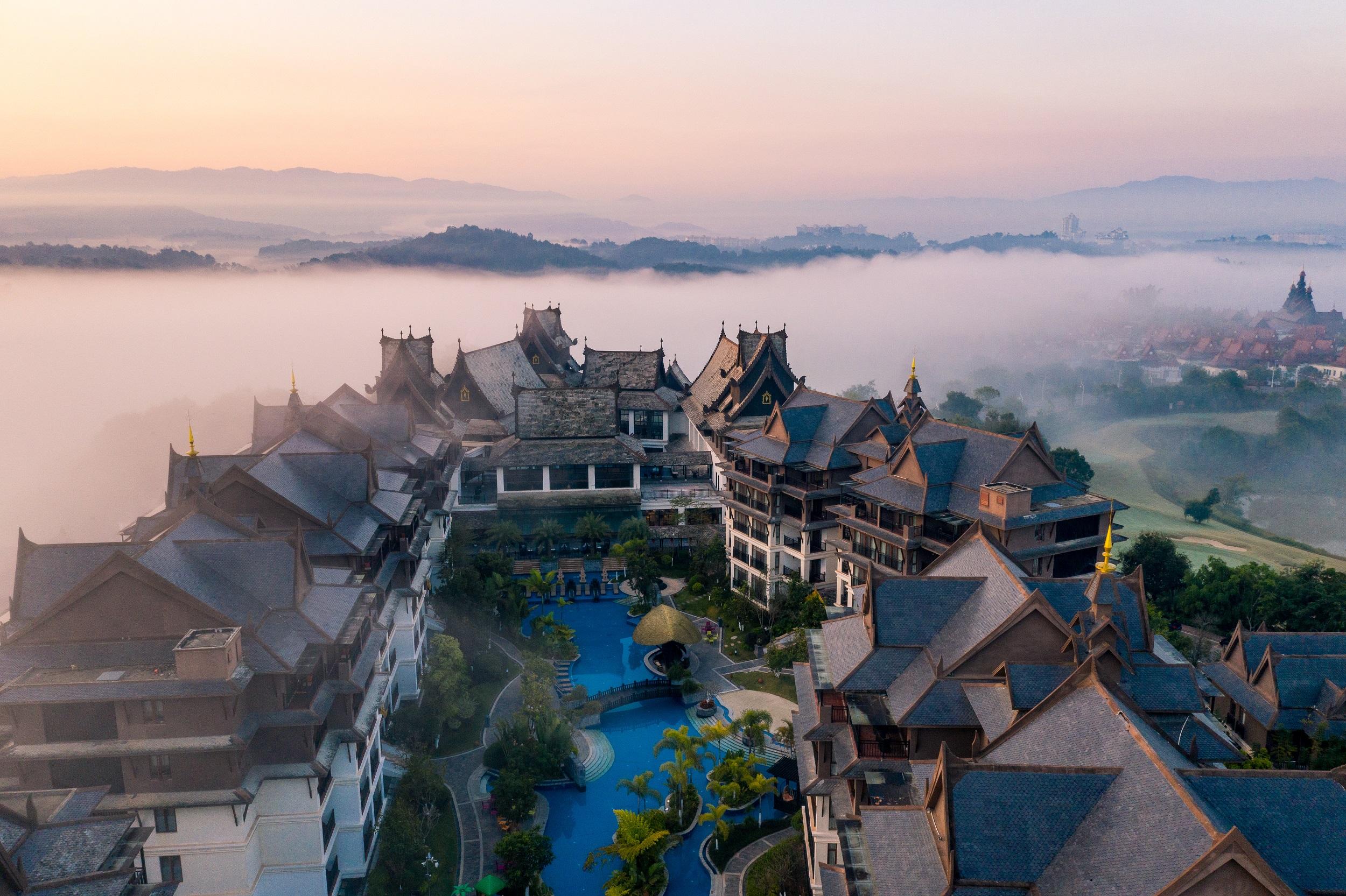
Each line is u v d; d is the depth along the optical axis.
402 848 53.28
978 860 33.00
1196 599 93.06
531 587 99.81
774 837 61.56
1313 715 63.84
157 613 46.94
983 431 78.31
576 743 73.12
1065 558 74.44
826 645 55.81
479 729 73.25
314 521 64.81
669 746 66.00
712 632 93.62
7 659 45.75
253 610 49.12
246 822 46.97
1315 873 31.23
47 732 44.31
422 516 83.81
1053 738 38.50
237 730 45.41
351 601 54.28
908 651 51.12
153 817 45.72
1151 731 38.66
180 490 74.31
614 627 97.56
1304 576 92.19
